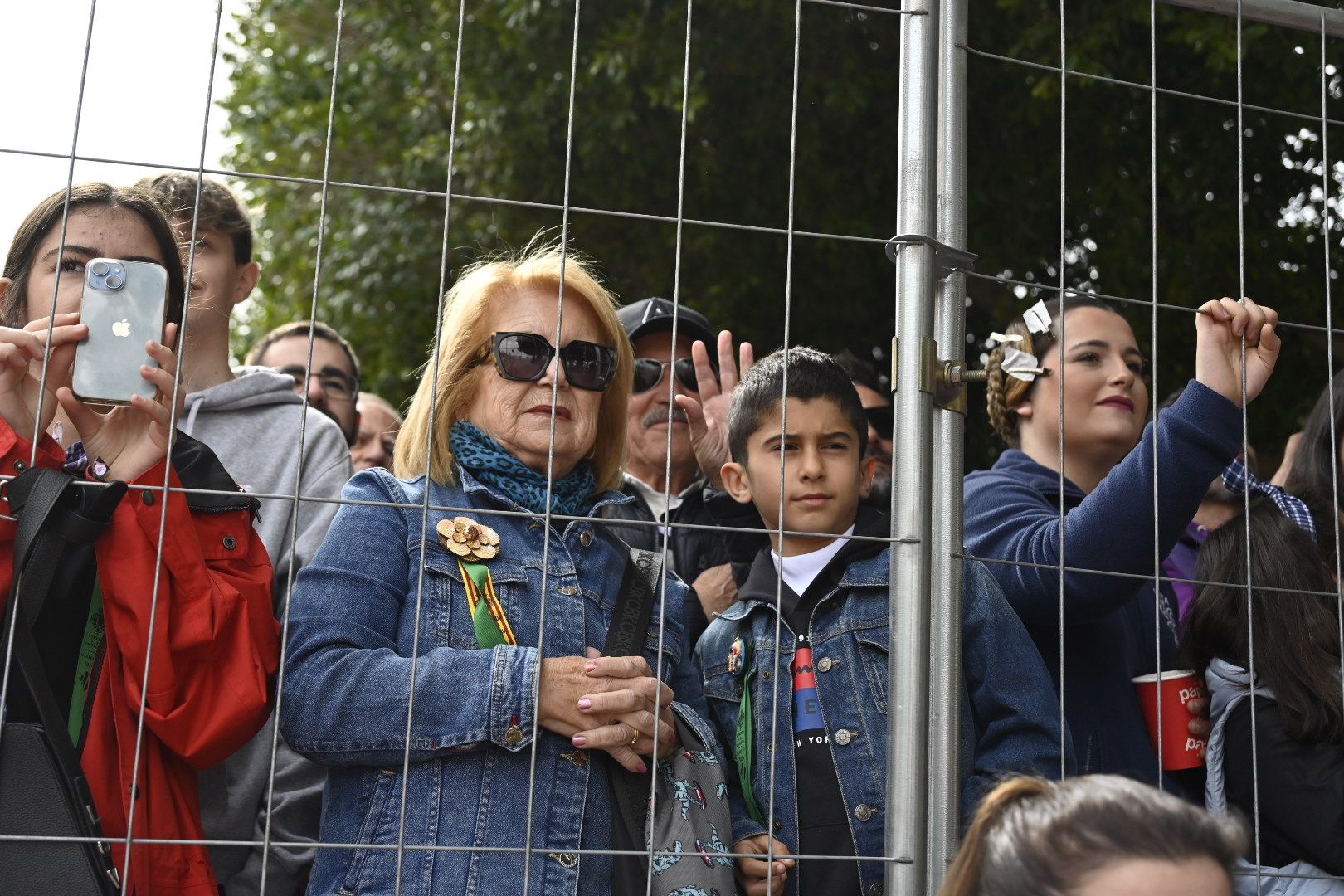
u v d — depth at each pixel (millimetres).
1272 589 2311
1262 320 2479
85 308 2145
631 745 2244
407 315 9336
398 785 2174
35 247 2488
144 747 2162
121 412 2195
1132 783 1478
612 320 2674
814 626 2607
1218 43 6812
